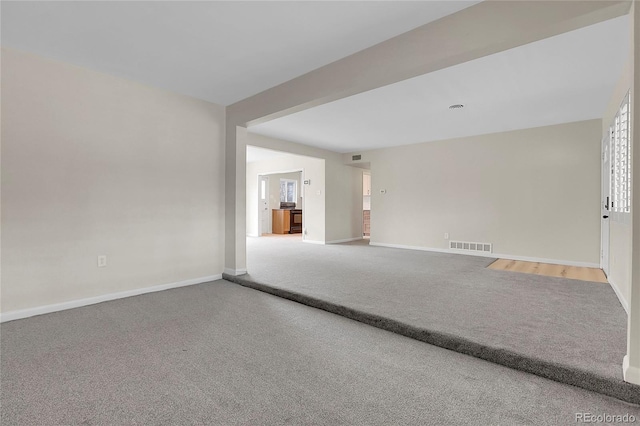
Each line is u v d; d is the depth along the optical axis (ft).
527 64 10.16
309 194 27.35
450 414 5.25
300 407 5.41
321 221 26.43
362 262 17.48
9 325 8.86
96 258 10.84
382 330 8.80
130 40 8.82
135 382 6.11
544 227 17.85
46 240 9.84
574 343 7.29
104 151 10.98
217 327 8.86
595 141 16.35
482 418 5.15
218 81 11.72
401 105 14.20
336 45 9.12
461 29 7.51
